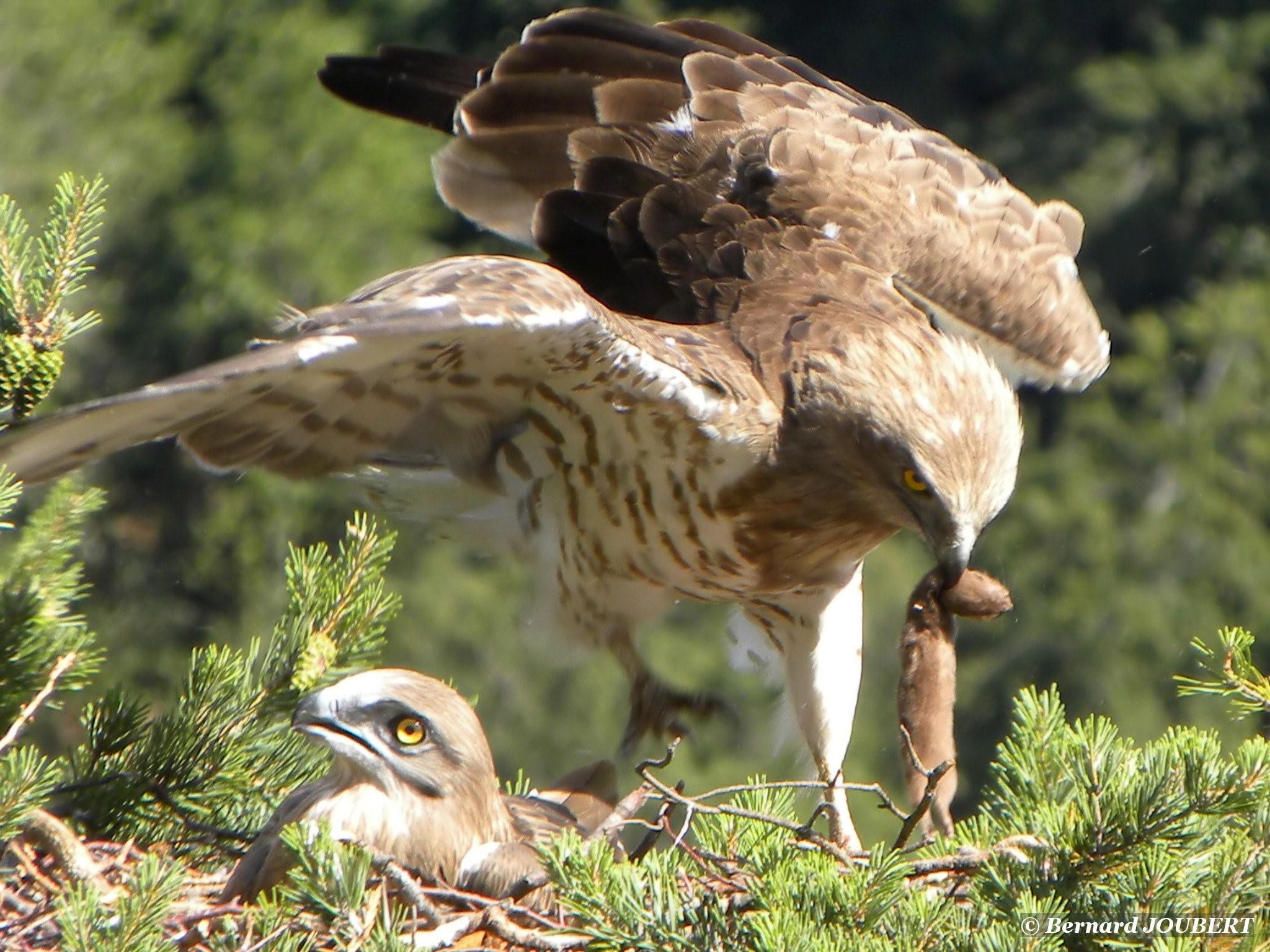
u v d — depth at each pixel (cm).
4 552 1379
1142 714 3083
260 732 1179
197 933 975
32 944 1003
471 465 1190
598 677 3042
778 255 1286
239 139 3500
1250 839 948
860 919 920
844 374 1170
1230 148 4025
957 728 3091
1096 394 3566
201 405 1012
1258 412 3478
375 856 986
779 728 1274
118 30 3588
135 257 3422
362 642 1196
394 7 3906
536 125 1338
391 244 3497
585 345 1071
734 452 1144
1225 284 3853
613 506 1171
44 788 1043
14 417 1090
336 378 1076
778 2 4209
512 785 1350
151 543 3200
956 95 4197
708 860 1027
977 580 1247
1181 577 3281
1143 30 4169
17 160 3359
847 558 1217
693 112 1347
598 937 930
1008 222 1359
